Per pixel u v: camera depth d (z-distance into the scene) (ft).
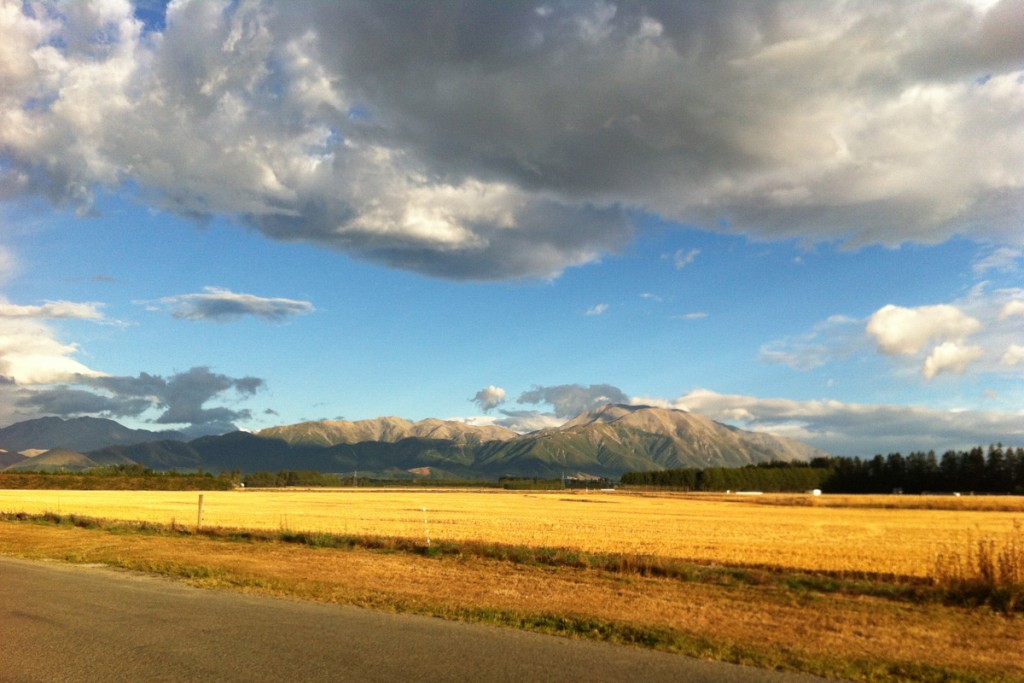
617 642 36.50
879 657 35.86
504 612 44.19
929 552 99.45
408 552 90.74
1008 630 45.37
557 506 251.80
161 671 29.14
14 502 225.56
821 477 611.47
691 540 115.96
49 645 33.68
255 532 113.50
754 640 38.93
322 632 37.01
